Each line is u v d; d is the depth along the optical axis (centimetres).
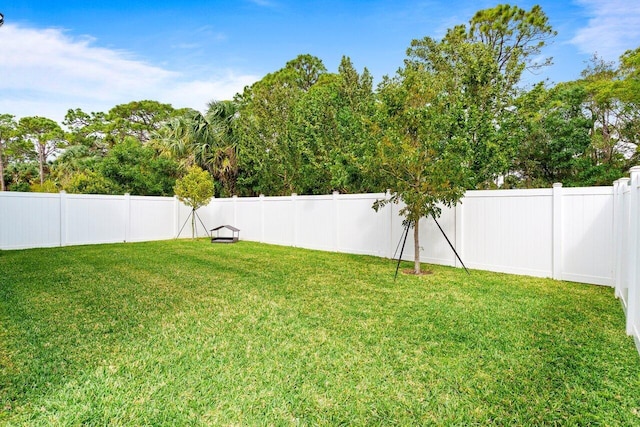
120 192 1650
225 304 507
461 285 619
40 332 395
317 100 1342
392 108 712
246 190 1780
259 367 312
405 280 662
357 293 566
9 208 1105
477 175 985
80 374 300
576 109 1539
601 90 1503
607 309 473
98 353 341
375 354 336
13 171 2766
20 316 450
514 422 235
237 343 365
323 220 1123
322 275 712
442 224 834
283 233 1263
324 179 1334
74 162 2122
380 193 966
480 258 770
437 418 239
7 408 252
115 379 291
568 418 237
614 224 589
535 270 690
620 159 1647
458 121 956
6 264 830
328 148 1257
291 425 234
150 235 1445
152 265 829
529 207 696
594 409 247
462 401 258
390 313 461
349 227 1051
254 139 1486
